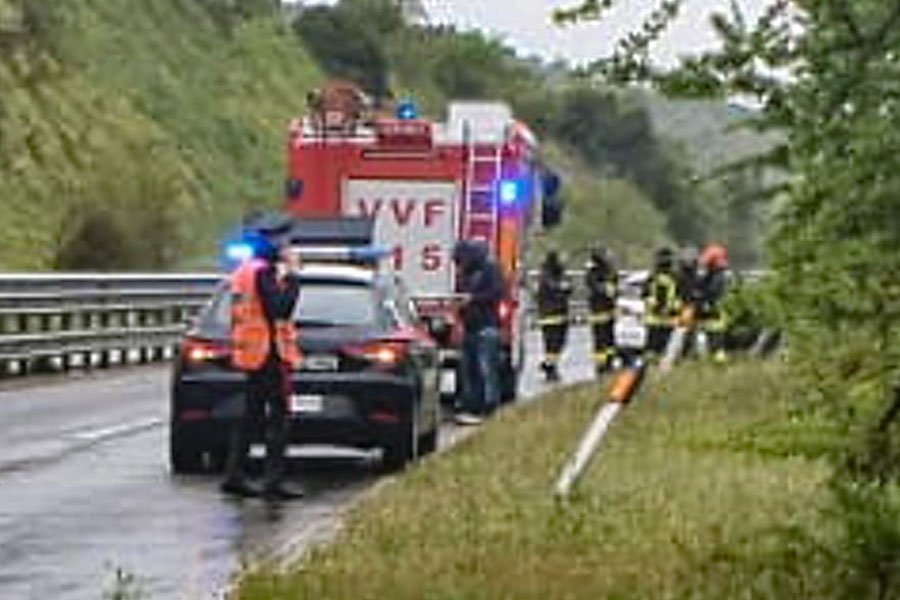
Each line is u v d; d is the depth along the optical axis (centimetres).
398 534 2661
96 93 11531
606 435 3662
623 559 2397
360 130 6097
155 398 5753
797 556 2120
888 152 1695
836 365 1912
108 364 7188
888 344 1877
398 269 6044
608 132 17000
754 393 4862
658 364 5494
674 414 4512
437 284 6028
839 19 1681
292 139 6128
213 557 2842
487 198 6038
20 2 11150
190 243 11150
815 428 2336
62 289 6831
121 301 7331
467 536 2620
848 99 1700
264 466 3956
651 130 17125
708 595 2139
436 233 6047
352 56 15388
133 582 2567
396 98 14550
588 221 15362
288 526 3195
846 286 1817
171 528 3153
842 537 2055
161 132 12138
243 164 13012
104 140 11088
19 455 4222
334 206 6100
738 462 3497
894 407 1920
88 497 3541
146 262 9756
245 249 3819
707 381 5212
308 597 2203
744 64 1739
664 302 6825
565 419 4484
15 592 2528
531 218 6562
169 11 13862
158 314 7706
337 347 3909
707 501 2939
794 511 2736
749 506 2864
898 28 1669
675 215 16212
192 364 3888
